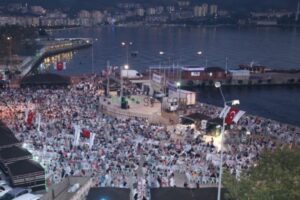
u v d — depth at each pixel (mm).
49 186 38656
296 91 137125
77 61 198500
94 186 37875
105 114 71625
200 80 137500
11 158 40656
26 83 92500
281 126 70312
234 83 141250
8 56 159250
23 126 57562
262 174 25875
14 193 35656
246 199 24328
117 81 105500
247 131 62875
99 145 49312
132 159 45531
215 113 75312
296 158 27156
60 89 89875
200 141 55625
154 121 69188
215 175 41750
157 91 92500
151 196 33250
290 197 22203
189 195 33094
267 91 136875
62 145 49125
